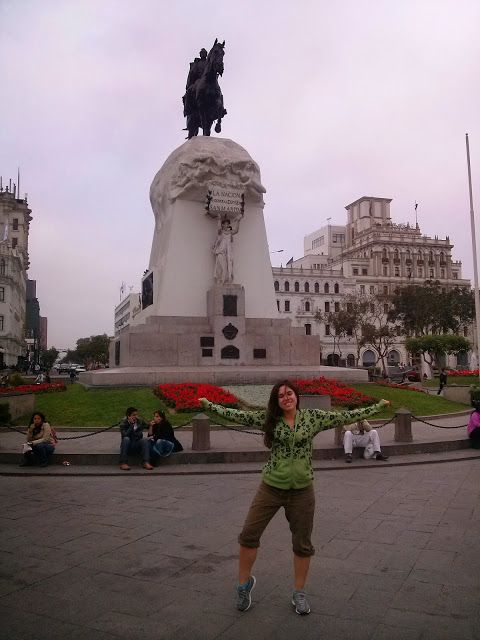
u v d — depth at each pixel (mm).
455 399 24281
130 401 18906
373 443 12703
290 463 4922
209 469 11609
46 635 4496
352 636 4473
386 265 88000
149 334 23203
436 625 4652
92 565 6047
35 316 131875
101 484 10398
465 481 10523
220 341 23891
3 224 88125
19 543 6816
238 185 26250
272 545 6758
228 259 25047
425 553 6406
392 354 83875
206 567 5977
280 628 4609
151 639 4430
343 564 6066
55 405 19141
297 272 82000
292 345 24984
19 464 12180
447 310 61312
